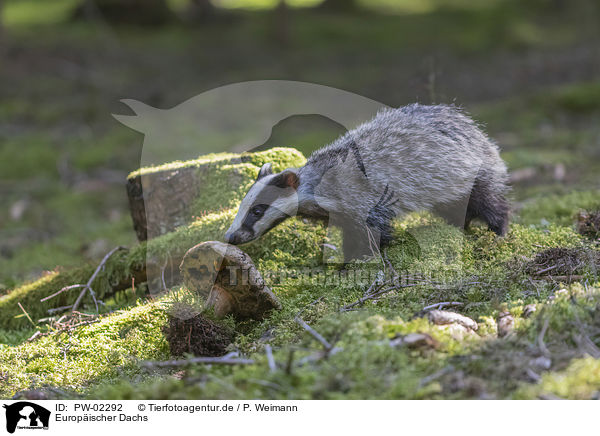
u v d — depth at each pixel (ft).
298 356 11.33
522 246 16.72
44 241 30.01
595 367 10.19
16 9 85.46
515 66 57.36
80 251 27.73
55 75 56.80
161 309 15.53
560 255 15.20
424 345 11.25
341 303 14.66
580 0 77.97
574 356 10.67
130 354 14.23
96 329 15.55
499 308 13.02
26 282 21.54
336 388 10.46
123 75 58.08
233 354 12.26
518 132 38.93
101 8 75.41
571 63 56.54
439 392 10.31
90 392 12.54
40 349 15.12
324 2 86.63
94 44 66.33
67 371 13.78
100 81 55.57
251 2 92.58
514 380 10.44
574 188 25.61
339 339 11.76
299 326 13.61
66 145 43.42
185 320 14.06
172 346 14.02
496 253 16.47
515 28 70.33
